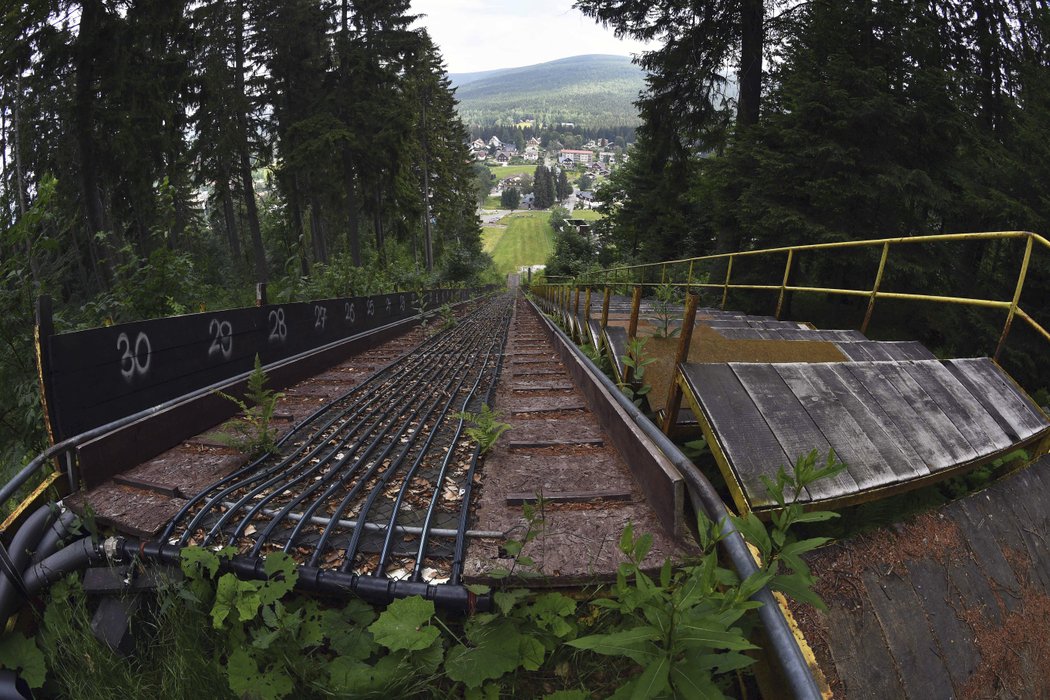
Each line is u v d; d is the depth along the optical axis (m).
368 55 30.53
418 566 2.17
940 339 11.68
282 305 6.41
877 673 1.65
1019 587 2.12
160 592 2.11
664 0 16.11
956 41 14.80
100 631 2.11
